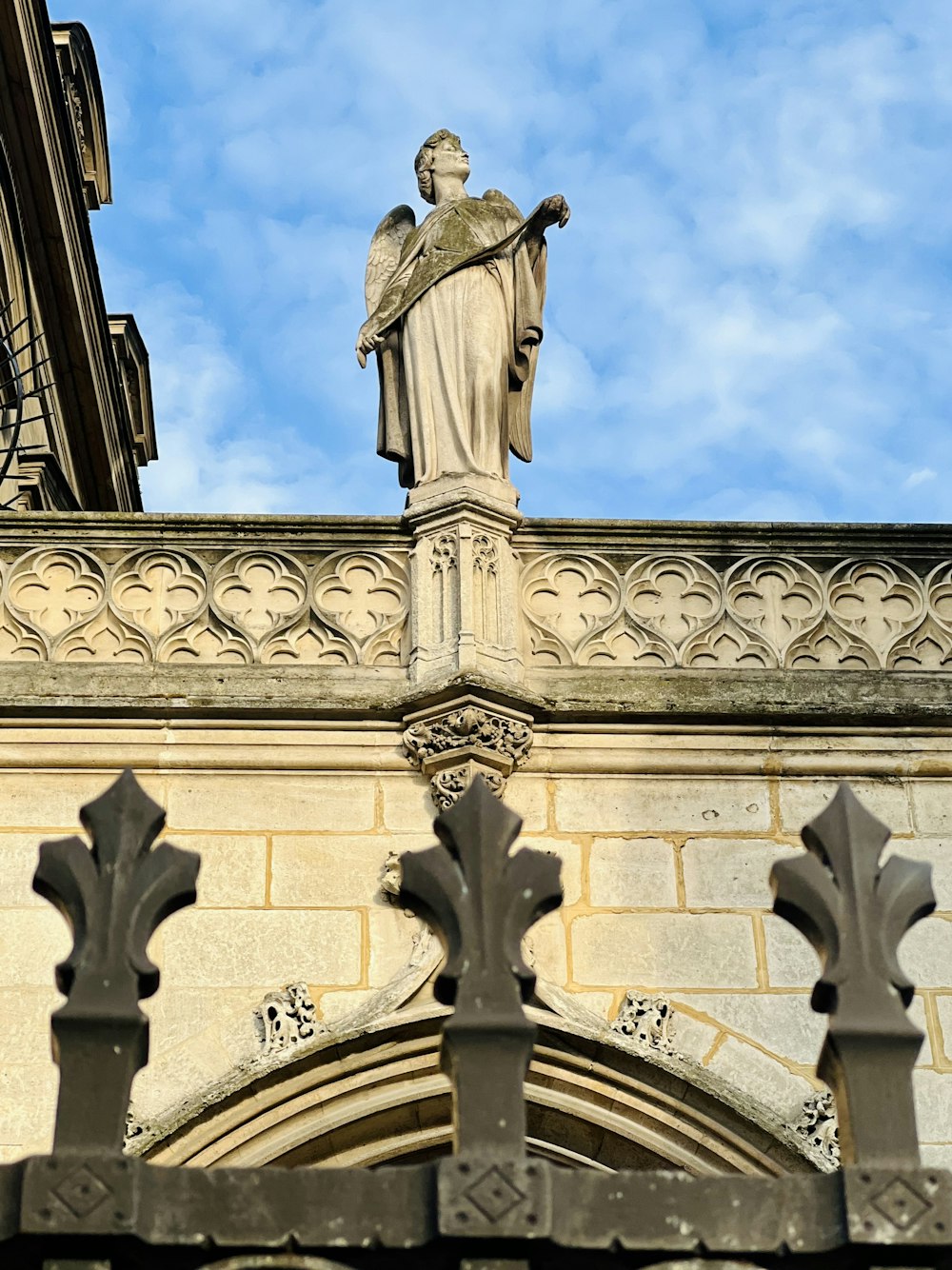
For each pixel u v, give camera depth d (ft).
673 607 40.60
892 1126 13.53
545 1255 13.09
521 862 14.55
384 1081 35.40
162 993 35.94
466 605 39.65
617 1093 35.35
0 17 59.00
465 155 47.65
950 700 39.32
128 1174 12.96
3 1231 12.84
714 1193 13.20
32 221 64.44
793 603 40.73
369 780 38.68
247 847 37.70
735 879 37.58
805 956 36.73
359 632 40.11
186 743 38.75
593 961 36.55
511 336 44.21
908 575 41.01
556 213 44.32
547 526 41.34
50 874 14.48
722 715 38.88
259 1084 34.94
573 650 39.96
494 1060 13.71
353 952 36.63
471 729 38.27
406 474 43.57
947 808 38.58
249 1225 13.04
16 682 38.93
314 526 41.19
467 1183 12.98
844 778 38.88
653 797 38.47
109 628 40.01
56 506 65.41
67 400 70.95
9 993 35.88
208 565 40.81
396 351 44.29
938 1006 36.32
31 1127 34.55
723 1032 35.88
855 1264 13.10
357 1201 13.16
